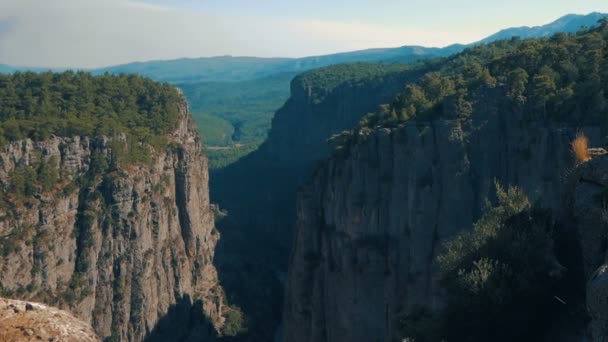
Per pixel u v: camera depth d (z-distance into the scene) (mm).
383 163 78375
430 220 73438
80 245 102625
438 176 73750
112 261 106625
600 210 28719
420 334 36281
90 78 139500
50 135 102062
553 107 71000
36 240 94062
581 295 29750
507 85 75250
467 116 74312
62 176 101688
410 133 75938
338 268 81625
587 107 67875
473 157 73375
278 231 185875
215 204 198000
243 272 148500
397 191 76625
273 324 134250
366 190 78750
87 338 20641
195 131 152125
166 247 120812
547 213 36000
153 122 132625
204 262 136250
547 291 30891
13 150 96000
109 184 106688
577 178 32125
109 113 126438
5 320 20000
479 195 72375
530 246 32281
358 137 81438
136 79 148625
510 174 72125
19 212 92812
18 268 90812
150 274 112812
